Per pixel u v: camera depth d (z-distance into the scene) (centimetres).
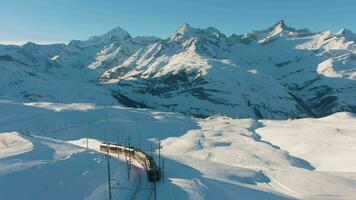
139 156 7962
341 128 19712
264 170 9569
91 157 7362
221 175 8075
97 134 19462
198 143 16062
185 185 5966
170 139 17888
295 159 13712
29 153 7044
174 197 5356
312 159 13788
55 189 5153
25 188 4956
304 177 8712
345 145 14875
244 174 8625
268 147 15338
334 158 13338
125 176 6575
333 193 7706
